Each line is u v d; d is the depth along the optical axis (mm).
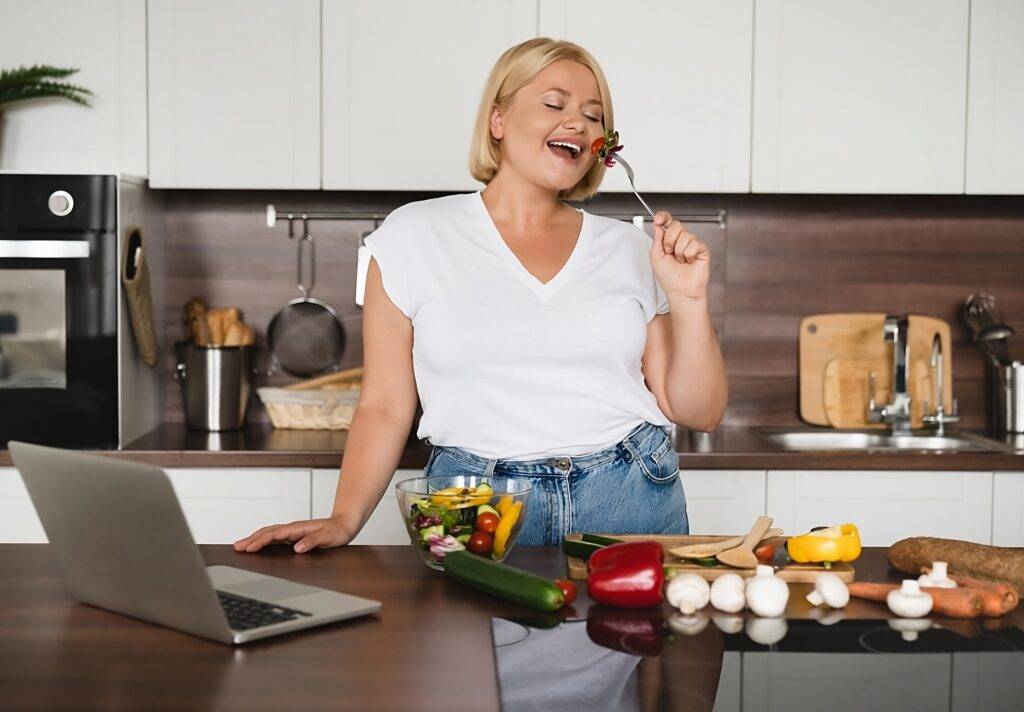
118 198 2854
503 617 1256
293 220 3391
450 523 1432
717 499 2871
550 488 1810
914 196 3398
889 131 3045
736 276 3424
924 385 3371
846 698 986
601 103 1917
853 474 2869
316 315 3400
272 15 2996
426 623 1232
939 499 2873
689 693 1004
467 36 3002
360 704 995
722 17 3012
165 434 3121
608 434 1854
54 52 2979
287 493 2852
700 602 1270
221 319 3262
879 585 1310
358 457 1855
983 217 3406
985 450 2945
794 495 2871
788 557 1461
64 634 1188
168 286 3385
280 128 3016
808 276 3420
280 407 3170
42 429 2881
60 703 991
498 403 1834
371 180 3029
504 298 1858
